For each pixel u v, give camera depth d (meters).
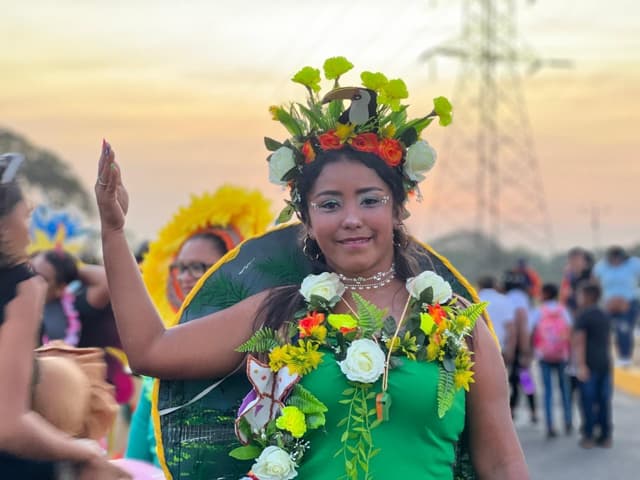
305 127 3.32
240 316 3.30
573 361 11.70
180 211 5.09
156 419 3.38
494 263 47.22
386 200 3.23
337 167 3.22
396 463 3.10
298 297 3.29
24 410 2.90
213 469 3.36
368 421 3.11
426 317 3.16
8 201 3.00
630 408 15.15
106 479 3.07
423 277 3.26
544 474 10.02
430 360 3.16
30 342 2.96
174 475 3.36
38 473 2.95
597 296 11.61
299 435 3.09
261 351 3.21
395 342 3.16
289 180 3.32
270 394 3.17
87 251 7.96
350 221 3.18
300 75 3.31
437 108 3.28
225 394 3.37
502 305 12.64
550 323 12.27
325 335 3.18
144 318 3.26
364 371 3.07
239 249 3.54
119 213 3.25
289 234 3.54
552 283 12.48
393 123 3.27
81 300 6.27
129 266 3.28
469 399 3.26
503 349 12.71
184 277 5.02
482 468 3.29
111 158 3.18
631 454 11.08
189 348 3.26
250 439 3.20
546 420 12.27
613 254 18.67
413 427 3.12
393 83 3.23
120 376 6.27
